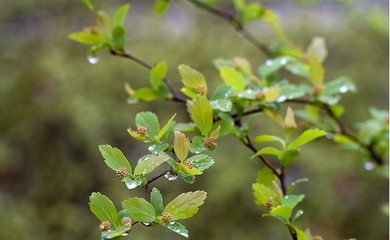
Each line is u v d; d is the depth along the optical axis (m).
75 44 1.52
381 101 1.48
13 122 1.41
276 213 0.46
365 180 1.36
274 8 1.60
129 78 1.41
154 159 0.43
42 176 1.36
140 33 1.52
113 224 0.43
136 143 1.36
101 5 1.58
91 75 1.42
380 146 0.67
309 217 1.32
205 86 0.49
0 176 1.37
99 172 1.35
